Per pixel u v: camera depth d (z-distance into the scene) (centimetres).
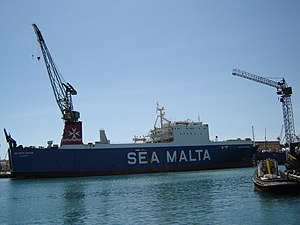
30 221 3584
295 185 4028
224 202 4109
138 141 12194
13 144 9675
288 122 12256
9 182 9006
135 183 7325
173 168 10856
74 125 10269
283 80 12388
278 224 2841
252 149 11850
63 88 10331
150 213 3659
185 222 3105
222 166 11425
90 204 4553
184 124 11538
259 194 4559
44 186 7475
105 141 11431
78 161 9912
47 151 9662
